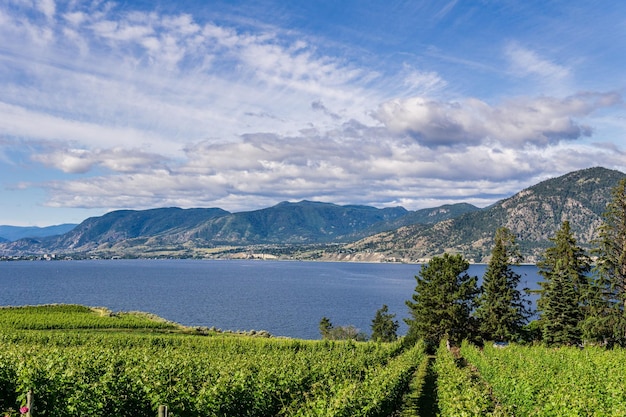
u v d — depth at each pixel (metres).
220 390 17.58
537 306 55.19
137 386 16.56
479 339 59.16
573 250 52.75
